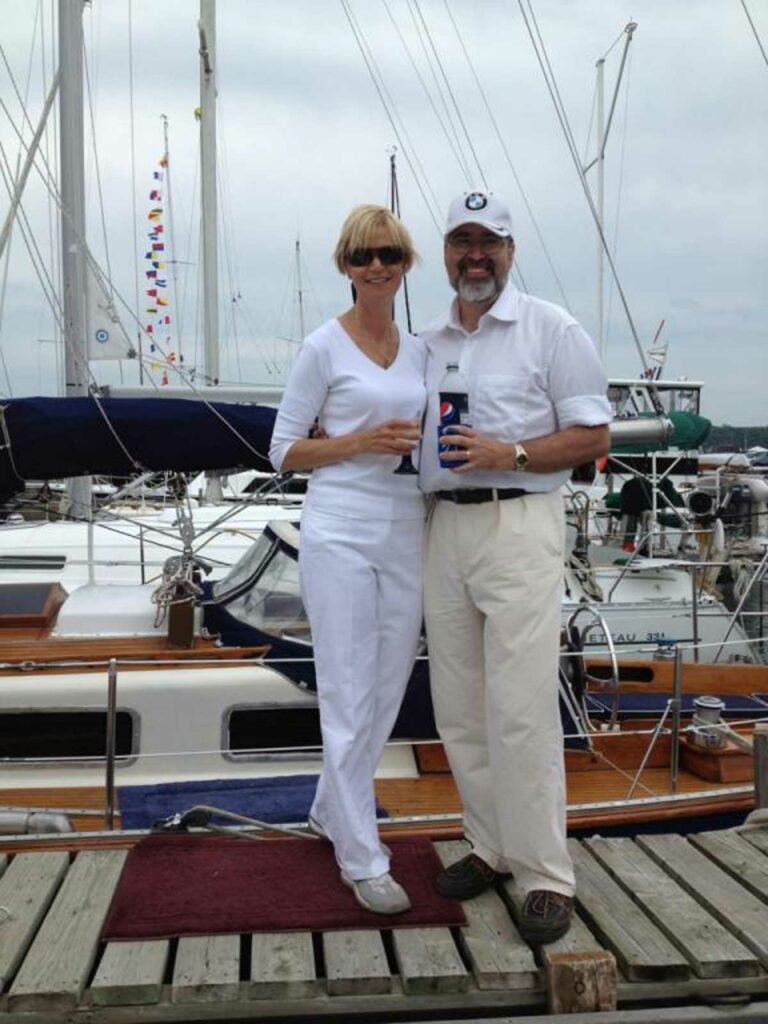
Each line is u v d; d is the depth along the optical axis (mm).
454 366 2832
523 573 2805
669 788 5004
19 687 4711
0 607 5625
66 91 7797
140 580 7539
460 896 3039
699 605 8664
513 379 2834
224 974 2648
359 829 2949
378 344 2916
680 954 2787
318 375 2900
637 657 8008
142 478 6418
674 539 11031
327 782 2951
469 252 2797
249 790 4371
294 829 3494
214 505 10930
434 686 3074
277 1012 2643
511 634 2807
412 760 4945
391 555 2928
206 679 4785
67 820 3818
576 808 4441
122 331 7680
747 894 3092
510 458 2758
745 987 2750
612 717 5316
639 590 8914
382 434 2773
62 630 5438
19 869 3244
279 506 10438
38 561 7945
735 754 5109
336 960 2719
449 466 2754
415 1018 2699
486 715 2961
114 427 5230
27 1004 2568
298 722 4914
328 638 2896
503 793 2852
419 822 3906
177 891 3043
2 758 4727
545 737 2820
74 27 7805
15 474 5324
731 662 8586
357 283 2848
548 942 2793
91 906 2992
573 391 2822
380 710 3014
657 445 9414
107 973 2639
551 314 2848
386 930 2881
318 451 2850
